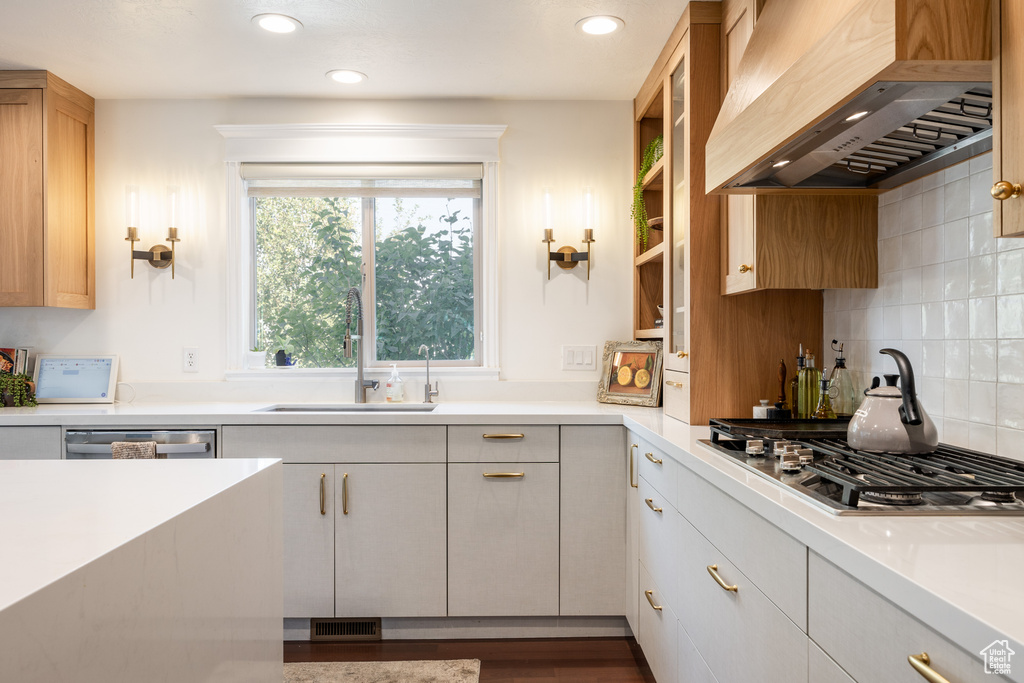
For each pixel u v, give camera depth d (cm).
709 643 159
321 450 259
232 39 261
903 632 82
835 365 219
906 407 148
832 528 101
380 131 321
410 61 281
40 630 72
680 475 185
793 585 114
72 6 235
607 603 260
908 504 113
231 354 322
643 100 309
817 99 124
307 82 304
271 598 153
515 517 259
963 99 126
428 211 334
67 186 303
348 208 334
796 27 150
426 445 258
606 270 326
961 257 166
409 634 263
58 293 296
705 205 238
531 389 321
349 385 321
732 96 182
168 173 323
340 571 259
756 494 127
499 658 245
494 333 323
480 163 324
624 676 231
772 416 214
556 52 274
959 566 83
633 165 325
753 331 239
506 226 325
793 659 114
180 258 323
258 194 328
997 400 153
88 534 94
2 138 289
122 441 260
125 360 322
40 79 289
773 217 206
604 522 259
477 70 291
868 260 207
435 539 259
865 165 177
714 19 235
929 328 179
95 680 83
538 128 326
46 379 314
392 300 334
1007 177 102
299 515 259
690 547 176
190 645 111
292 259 335
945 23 103
